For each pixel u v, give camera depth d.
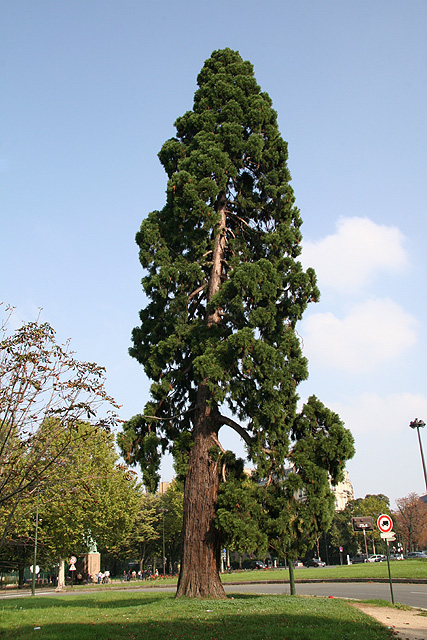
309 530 16.62
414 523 89.19
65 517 37.88
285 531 16.52
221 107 23.69
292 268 20.14
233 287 18.78
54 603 20.72
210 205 21.64
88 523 41.31
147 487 19.02
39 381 11.83
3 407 11.48
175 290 20.47
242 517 16.41
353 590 23.86
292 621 11.61
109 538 45.91
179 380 20.00
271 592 24.39
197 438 18.33
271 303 18.98
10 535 14.38
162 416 20.22
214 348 18.09
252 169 23.22
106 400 12.72
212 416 18.48
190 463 18.20
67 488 13.18
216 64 25.00
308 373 18.62
